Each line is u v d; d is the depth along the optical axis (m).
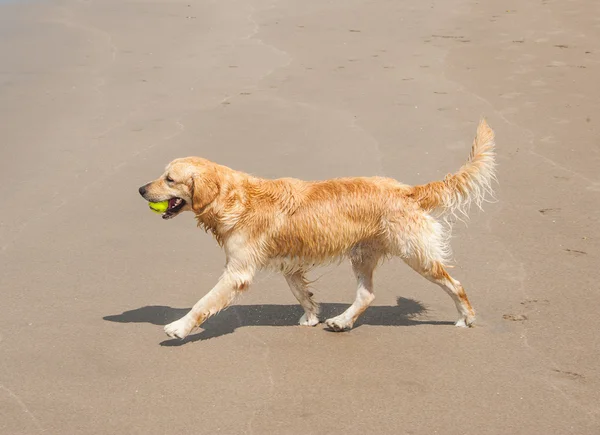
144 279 8.14
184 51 16.45
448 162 10.99
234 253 6.96
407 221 6.85
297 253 7.03
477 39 17.08
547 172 10.53
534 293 7.64
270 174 10.66
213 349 6.86
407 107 13.15
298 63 15.55
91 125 12.54
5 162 11.15
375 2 20.67
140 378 6.40
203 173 6.85
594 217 9.22
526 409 5.86
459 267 8.21
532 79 14.39
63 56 16.14
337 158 11.16
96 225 9.34
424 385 6.21
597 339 6.79
